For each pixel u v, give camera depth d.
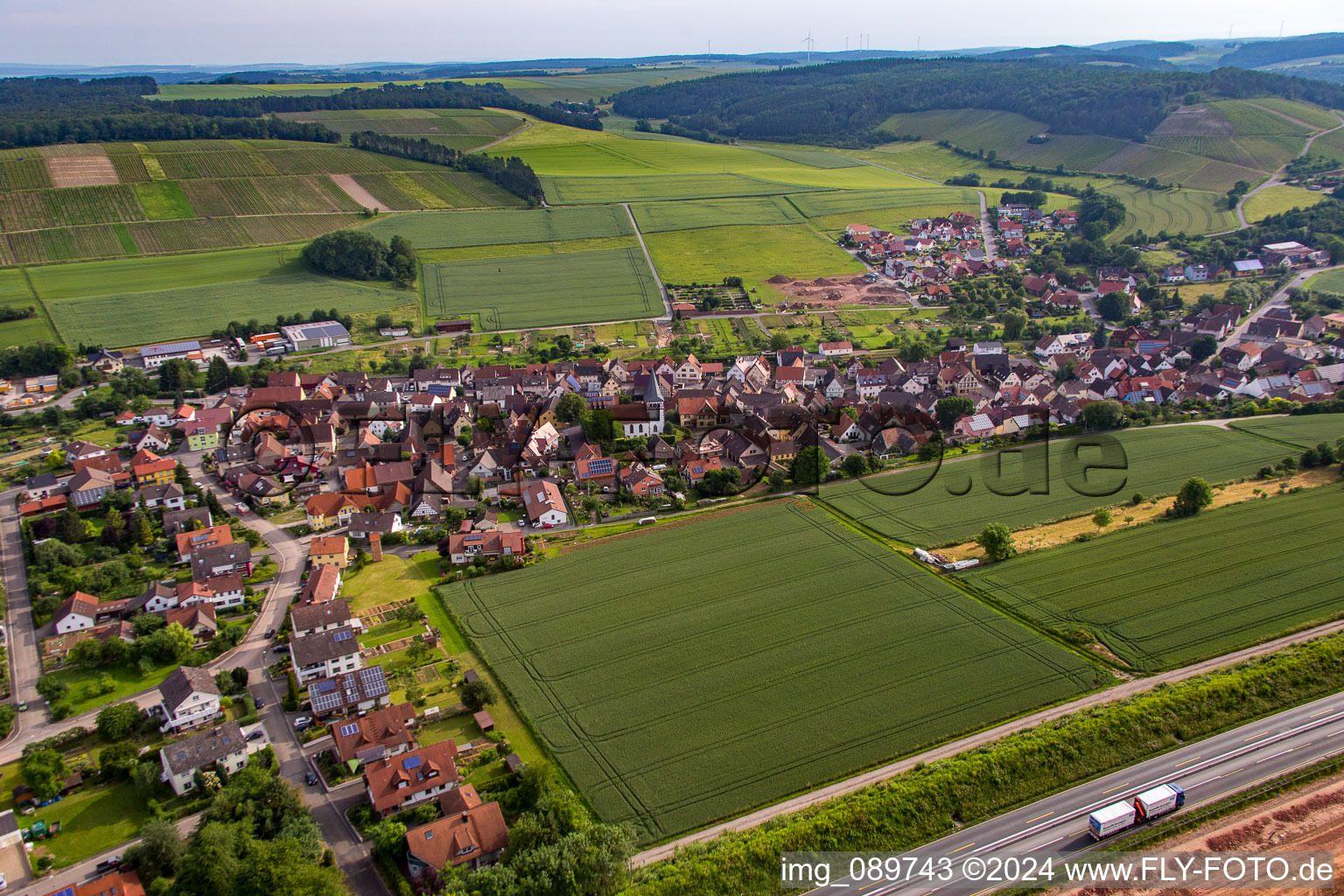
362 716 113.12
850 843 90.25
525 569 150.88
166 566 155.62
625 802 96.69
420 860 88.19
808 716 109.94
